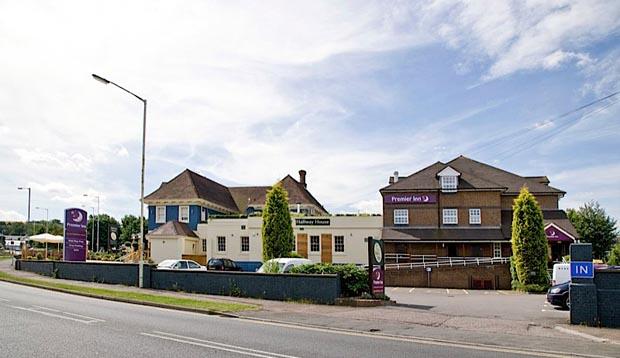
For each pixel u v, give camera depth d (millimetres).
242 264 49188
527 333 14781
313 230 48312
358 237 47750
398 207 48188
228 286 24156
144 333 13539
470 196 47531
